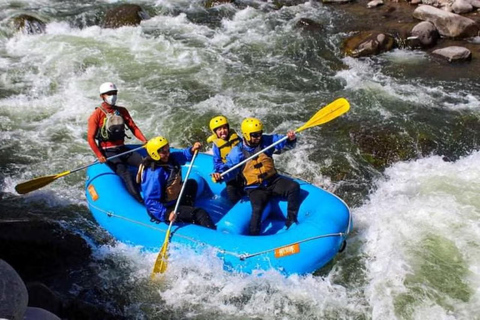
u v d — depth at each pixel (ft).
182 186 18.20
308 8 40.57
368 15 38.86
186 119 27.04
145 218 18.43
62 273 18.11
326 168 23.68
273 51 34.09
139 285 17.66
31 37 35.14
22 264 17.99
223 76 31.17
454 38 35.04
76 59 32.60
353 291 17.31
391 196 21.70
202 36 36.04
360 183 22.82
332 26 37.19
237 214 18.66
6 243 17.97
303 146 25.02
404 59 32.73
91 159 24.57
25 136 26.02
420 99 28.35
